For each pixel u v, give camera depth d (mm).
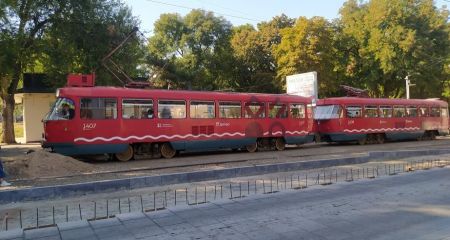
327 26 42938
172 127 19734
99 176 13867
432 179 11805
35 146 26688
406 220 7570
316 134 27656
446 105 35844
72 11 28297
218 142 21219
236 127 21875
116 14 31188
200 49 52094
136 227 7398
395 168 14328
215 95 21281
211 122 21000
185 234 6938
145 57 44750
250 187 11258
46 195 10258
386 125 29688
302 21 41031
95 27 29234
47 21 28609
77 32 28594
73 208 9320
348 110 27641
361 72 46062
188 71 48406
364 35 44188
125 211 8852
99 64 29328
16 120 49406
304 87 30344
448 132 36438
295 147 26109
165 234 6957
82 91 17672
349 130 27453
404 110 31266
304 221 7602
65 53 28438
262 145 23375
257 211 8375
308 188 10688
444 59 44688
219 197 9969
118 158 18562
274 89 47938
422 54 41719
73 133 17312
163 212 8406
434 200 9102
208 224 7508
